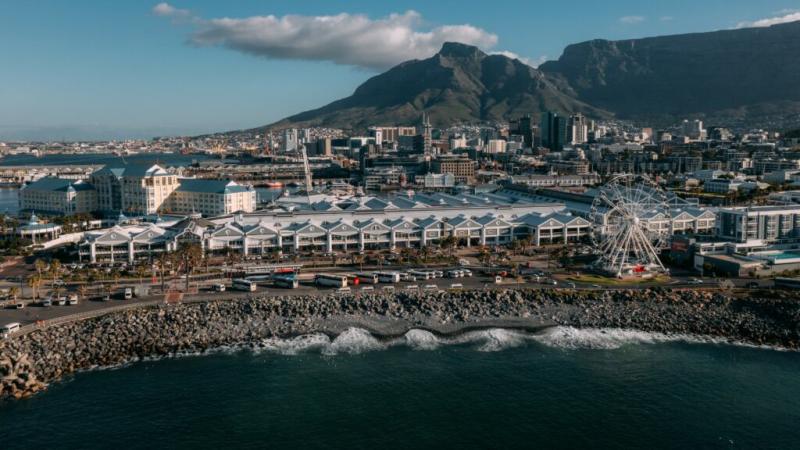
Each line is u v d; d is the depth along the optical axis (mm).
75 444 151250
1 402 169375
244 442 153750
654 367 196000
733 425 162875
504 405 172375
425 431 159500
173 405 169875
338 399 174375
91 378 184500
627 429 161000
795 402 174125
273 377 186625
